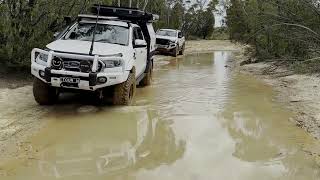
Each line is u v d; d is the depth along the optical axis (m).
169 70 18.75
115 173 6.16
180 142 7.70
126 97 9.98
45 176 6.00
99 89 9.49
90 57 9.20
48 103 9.99
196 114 9.77
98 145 7.39
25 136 7.70
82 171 6.21
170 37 28.41
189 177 6.06
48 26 13.26
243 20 24.28
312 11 16.45
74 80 9.14
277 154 7.12
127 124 8.71
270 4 18.08
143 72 12.83
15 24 12.52
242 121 9.24
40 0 12.75
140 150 7.21
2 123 8.36
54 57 9.25
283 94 12.41
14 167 6.30
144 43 11.30
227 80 15.45
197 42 50.19
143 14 12.91
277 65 18.12
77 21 11.26
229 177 6.09
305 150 7.31
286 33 17.41
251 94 12.40
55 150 7.06
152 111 9.93
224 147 7.47
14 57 12.58
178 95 12.00
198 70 18.86
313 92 12.23
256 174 6.23
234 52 35.00
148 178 6.01
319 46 16.12
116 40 10.71
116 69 9.41
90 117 9.13
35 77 9.69
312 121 9.06
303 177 6.13
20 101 10.29
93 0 14.03
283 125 8.92
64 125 8.48
